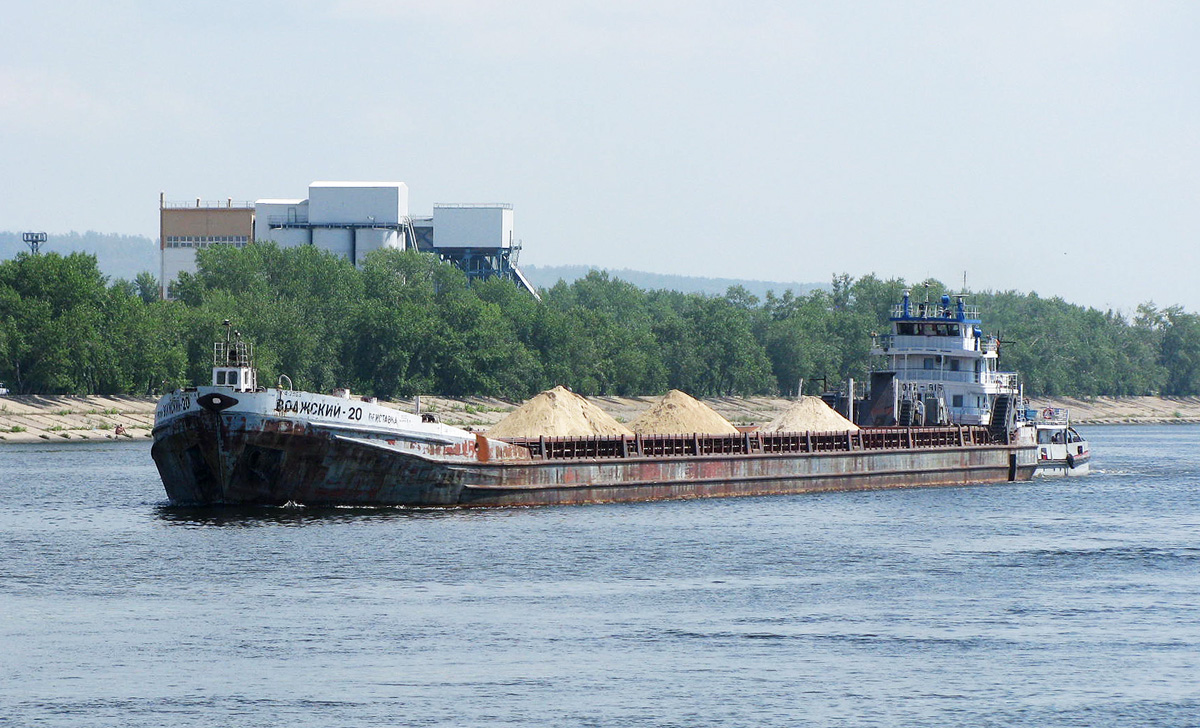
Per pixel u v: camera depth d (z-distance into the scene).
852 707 114.94
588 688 119.12
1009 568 177.25
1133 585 165.75
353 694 116.81
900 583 165.25
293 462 199.88
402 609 146.62
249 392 197.88
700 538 196.12
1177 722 111.75
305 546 181.00
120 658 126.81
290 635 135.12
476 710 113.19
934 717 112.75
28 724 109.00
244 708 113.06
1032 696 118.06
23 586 157.50
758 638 136.12
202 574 163.88
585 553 180.88
